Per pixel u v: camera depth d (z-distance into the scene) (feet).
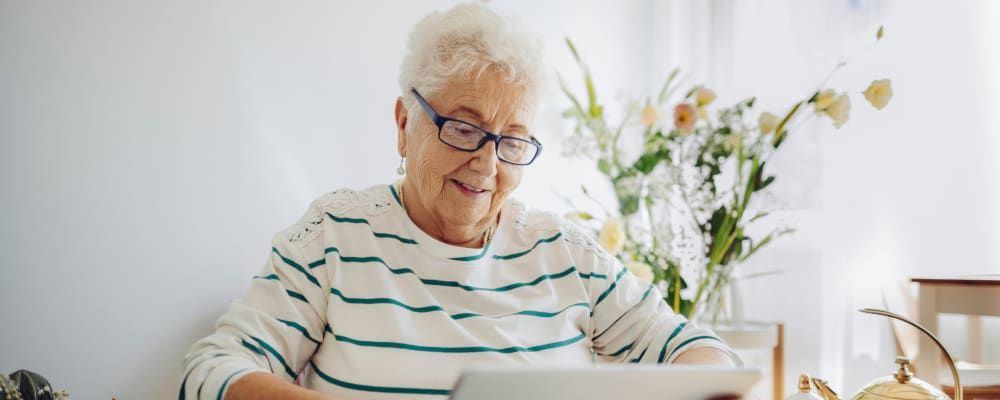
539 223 4.44
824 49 8.21
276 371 3.65
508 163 3.92
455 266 3.99
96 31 4.68
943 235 7.50
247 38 5.41
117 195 4.75
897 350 7.39
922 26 7.67
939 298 5.58
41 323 4.44
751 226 8.59
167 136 4.98
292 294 3.81
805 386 3.67
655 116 7.67
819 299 8.13
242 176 5.37
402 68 4.07
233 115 5.32
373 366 3.65
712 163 7.26
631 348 4.37
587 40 8.29
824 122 8.15
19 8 4.39
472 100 3.78
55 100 4.51
